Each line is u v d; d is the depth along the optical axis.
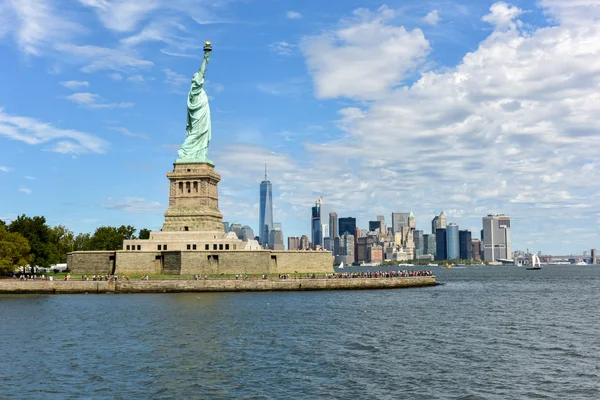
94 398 69.31
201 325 120.25
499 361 87.19
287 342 102.06
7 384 75.00
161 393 71.12
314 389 72.50
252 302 163.88
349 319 131.38
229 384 74.75
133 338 105.56
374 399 68.62
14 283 192.00
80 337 106.94
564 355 91.69
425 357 90.00
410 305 164.50
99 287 190.50
